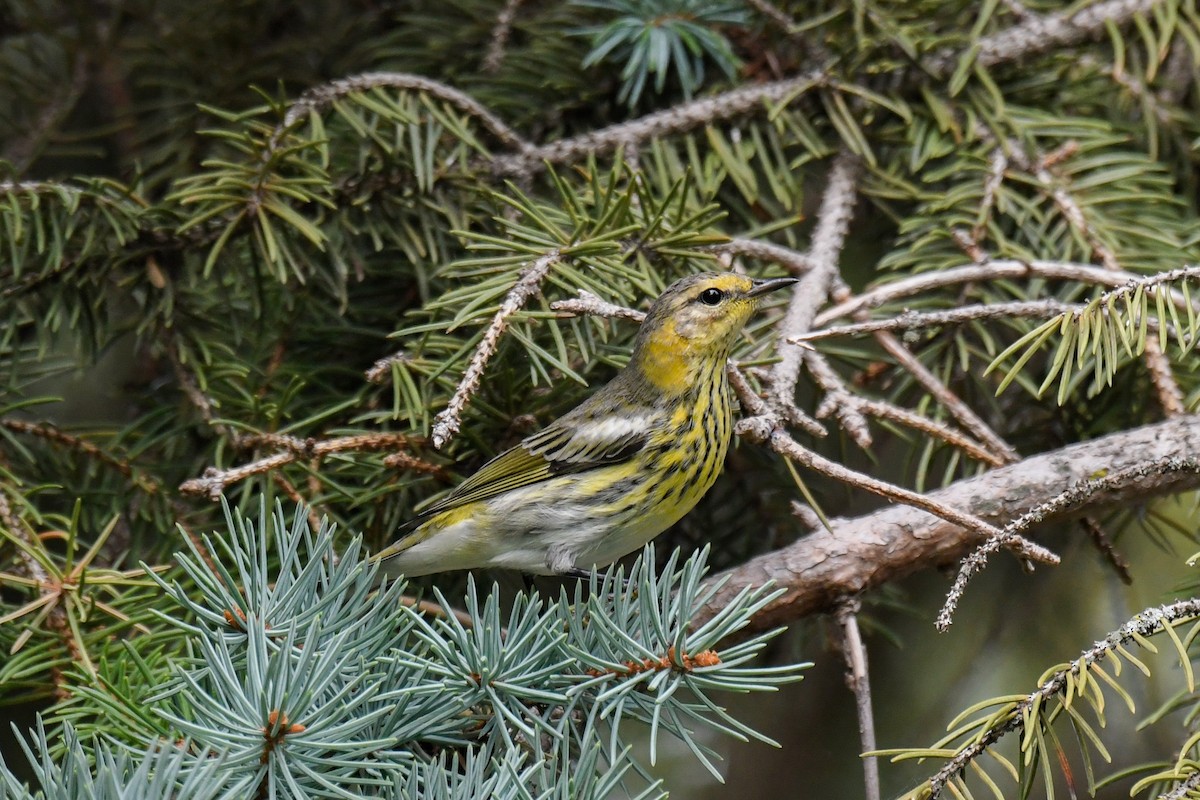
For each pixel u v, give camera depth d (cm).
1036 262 900
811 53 1094
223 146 1191
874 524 866
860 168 1085
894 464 1236
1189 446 848
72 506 953
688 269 985
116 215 955
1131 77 1121
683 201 930
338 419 982
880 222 1178
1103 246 978
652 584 627
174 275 1000
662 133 1069
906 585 1216
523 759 597
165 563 896
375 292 1077
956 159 1078
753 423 823
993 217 1053
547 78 1130
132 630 810
